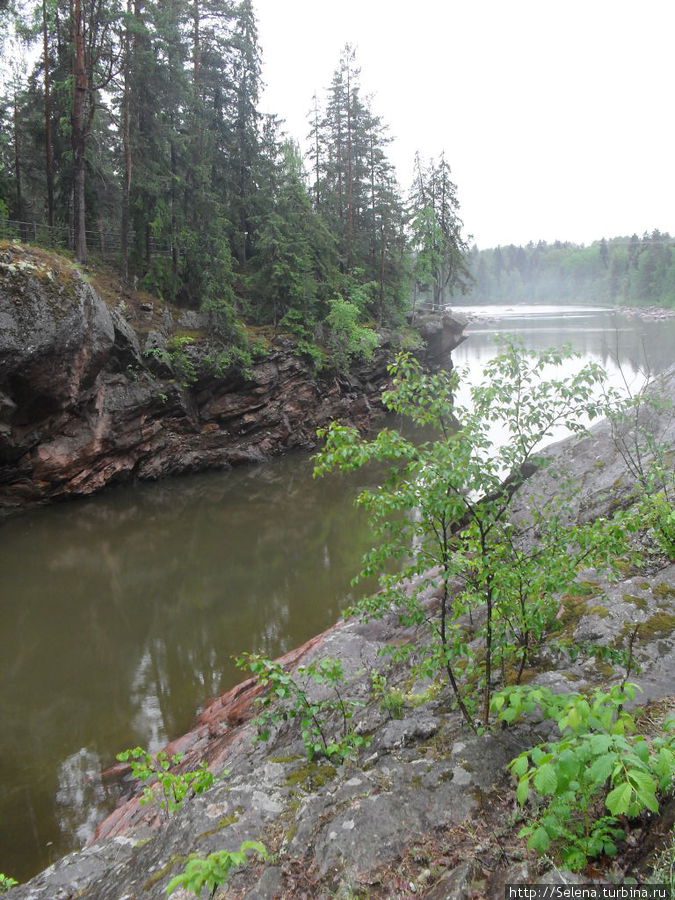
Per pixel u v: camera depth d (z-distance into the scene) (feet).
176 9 80.89
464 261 145.89
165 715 27.76
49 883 12.66
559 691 13.15
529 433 12.92
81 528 55.11
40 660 32.81
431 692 16.37
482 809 10.42
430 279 137.18
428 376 12.78
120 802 22.00
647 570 18.02
